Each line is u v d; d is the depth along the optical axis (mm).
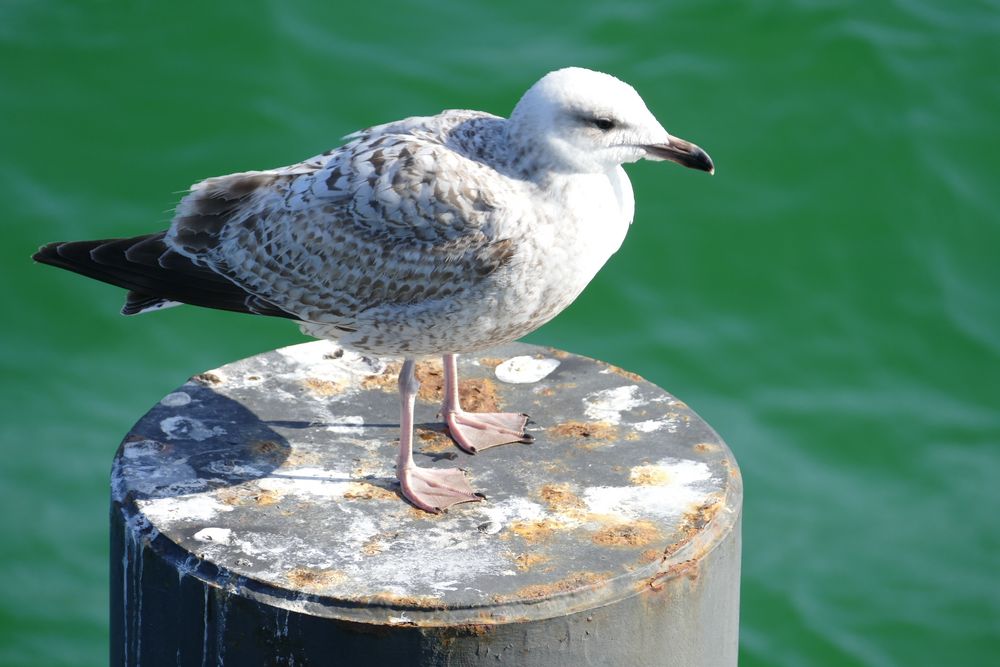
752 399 16094
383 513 6852
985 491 15359
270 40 18875
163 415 7656
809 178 17609
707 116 18094
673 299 16844
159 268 7703
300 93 18516
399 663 6086
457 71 18594
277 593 6176
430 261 7316
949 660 14148
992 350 16469
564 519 6781
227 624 6277
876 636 14289
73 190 17797
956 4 19422
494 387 8086
